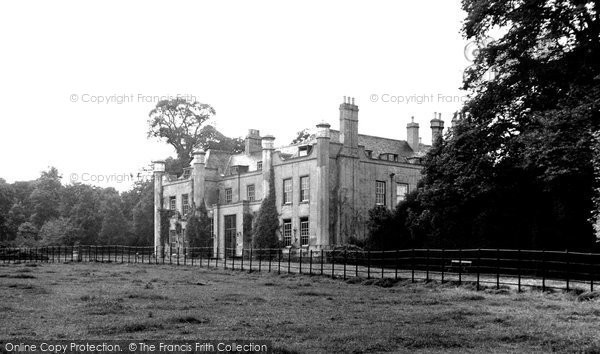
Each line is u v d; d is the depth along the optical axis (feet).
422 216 123.54
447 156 117.19
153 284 95.40
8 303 65.82
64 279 105.70
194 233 220.23
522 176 109.81
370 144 198.70
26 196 377.71
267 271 127.03
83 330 47.29
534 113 101.30
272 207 191.62
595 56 99.09
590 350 40.78
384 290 86.07
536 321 53.57
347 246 157.58
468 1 112.06
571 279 93.76
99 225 291.58
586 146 87.51
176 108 312.09
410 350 41.06
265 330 47.80
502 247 115.03
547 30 104.37
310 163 179.83
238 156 231.30
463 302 70.08
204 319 53.57
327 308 63.57
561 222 107.14
